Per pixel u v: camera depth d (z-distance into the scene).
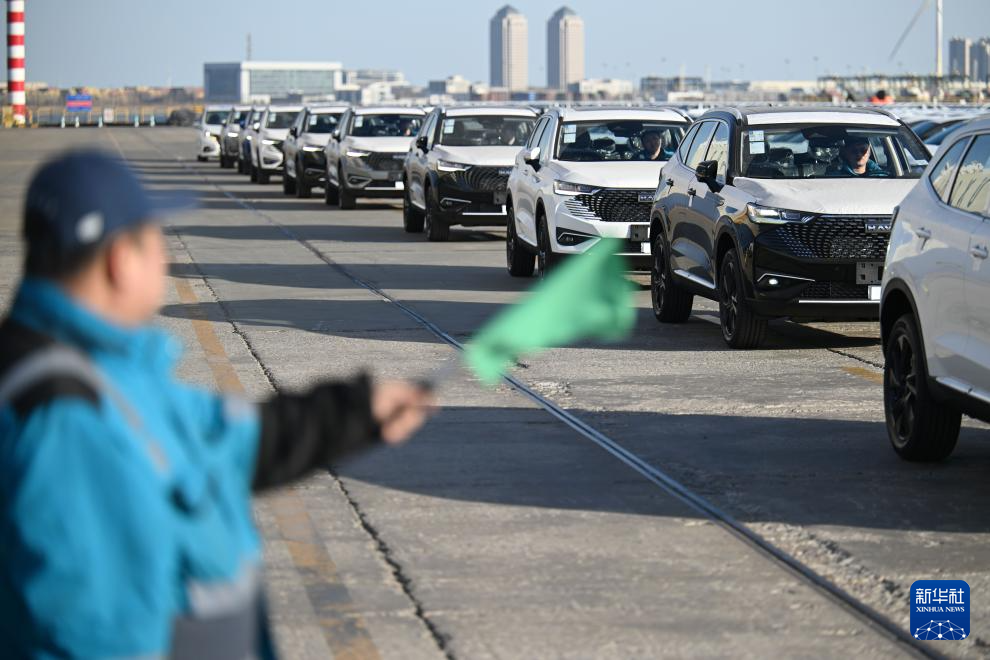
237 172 123.94
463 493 19.34
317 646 13.41
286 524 17.73
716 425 23.97
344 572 15.78
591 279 5.67
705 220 33.72
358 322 36.44
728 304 32.50
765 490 19.58
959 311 19.67
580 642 13.56
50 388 5.02
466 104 63.66
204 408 5.76
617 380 28.28
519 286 44.56
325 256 54.47
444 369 6.06
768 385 27.72
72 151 5.36
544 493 19.36
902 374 21.59
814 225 30.86
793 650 13.38
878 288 30.84
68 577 4.89
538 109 62.34
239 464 5.72
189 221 72.00
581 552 16.61
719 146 35.12
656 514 18.31
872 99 109.94
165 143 192.62
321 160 87.56
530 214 45.06
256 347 32.34
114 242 5.27
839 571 15.91
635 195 41.94
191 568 5.32
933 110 96.19
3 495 4.94
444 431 23.33
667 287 36.44
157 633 5.05
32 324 5.20
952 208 20.72
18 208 78.75
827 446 22.41
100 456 5.00
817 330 35.47
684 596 14.98
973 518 18.19
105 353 5.27
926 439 20.95
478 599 14.85
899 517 18.22
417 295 42.22
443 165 58.88
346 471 20.55
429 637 13.69
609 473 20.53
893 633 13.88
